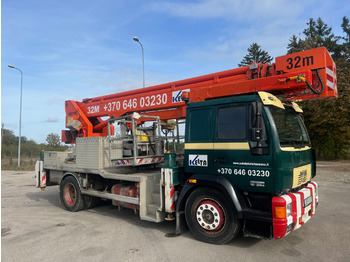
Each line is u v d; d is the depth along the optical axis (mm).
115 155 6512
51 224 6055
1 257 4238
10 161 27578
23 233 5449
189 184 4809
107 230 5500
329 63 4555
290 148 4164
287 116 4645
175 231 5281
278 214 3734
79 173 7016
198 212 4668
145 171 6441
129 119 6977
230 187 4223
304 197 4293
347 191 8812
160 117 6852
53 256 4230
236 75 5535
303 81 4352
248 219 4133
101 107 7922
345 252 4137
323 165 16578
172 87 6484
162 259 3994
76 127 7984
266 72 5078
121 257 4117
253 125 3863
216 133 4527
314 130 20969
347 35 29578
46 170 8375
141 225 5816
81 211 7270
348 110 18203
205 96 5379
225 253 4141
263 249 4285
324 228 5270
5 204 8539
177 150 6914
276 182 3814
